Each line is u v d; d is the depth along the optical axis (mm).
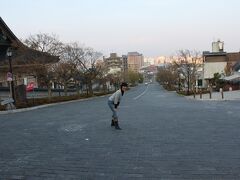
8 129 13047
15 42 28094
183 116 16328
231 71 69375
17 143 9883
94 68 51594
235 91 51188
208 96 38438
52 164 7258
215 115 16516
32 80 40906
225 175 6148
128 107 23500
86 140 10055
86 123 14195
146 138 10148
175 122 13961
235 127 12203
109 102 12352
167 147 8742
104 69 65688
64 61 43156
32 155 8188
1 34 26984
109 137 10484
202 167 6711
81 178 6215
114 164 7129
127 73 121188
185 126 12688
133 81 131125
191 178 6012
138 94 57812
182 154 7891
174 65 75812
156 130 11766
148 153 8078
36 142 9953
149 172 6457
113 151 8414
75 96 41375
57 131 12109
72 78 47844
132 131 11648
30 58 33938
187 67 66625
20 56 33469
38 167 7035
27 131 12328
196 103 27609
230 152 8016
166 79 89188
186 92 52344
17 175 6469
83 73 48906
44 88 43625
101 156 7898
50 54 37750
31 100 28688
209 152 8055
